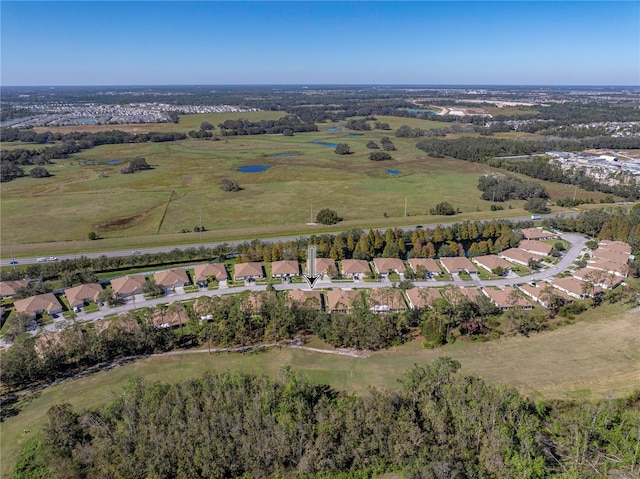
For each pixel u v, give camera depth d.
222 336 77.81
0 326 88.56
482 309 84.62
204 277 107.00
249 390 60.41
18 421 60.22
